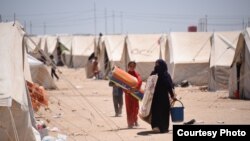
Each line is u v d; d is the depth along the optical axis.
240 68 26.33
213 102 24.55
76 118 19.23
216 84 30.19
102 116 19.86
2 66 12.66
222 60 30.31
